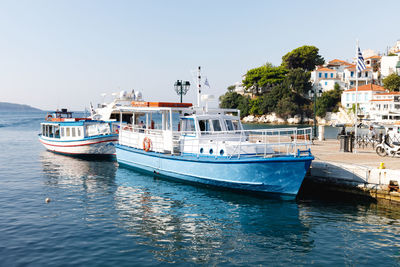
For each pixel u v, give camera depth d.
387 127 23.39
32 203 13.80
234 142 15.75
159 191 15.87
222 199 14.54
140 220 11.75
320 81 92.94
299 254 9.15
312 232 10.81
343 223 11.68
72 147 27.45
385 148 18.77
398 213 12.86
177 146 18.55
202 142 16.56
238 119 18.41
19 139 45.88
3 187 16.72
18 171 21.30
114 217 12.05
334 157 18.55
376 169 14.45
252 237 10.34
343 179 15.44
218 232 10.72
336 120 84.25
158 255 8.95
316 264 8.59
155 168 18.97
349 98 81.81
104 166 23.20
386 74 88.56
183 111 18.30
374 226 11.38
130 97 30.92
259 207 13.45
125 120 29.91
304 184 16.95
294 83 92.25
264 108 97.75
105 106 33.12
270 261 8.72
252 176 14.12
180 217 12.15
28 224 11.24
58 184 17.42
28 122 103.25
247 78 104.25
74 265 8.30
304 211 13.05
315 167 16.56
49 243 9.66
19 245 9.52
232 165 14.49
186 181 17.14
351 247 9.65
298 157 13.34
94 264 8.37
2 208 13.08
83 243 9.68
